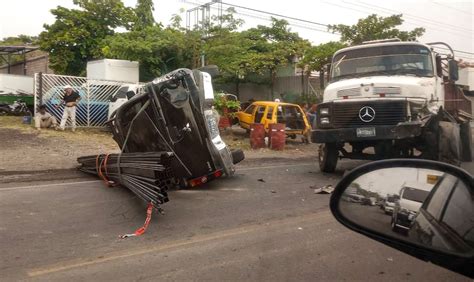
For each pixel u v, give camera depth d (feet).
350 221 8.12
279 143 53.72
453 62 34.63
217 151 28.66
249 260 15.87
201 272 14.69
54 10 83.46
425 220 7.59
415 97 30.73
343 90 32.17
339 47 78.38
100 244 17.60
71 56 84.12
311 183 31.48
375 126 30.42
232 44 70.08
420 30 79.92
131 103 28.40
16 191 26.89
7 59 117.50
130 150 29.07
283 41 90.79
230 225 20.51
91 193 26.50
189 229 19.81
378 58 34.53
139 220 21.21
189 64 71.92
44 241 17.84
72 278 14.14
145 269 14.96
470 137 39.34
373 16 80.79
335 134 31.32
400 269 14.98
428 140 30.86
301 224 20.71
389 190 7.95
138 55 69.97
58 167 35.01
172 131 27.68
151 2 87.86
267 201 25.52
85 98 60.29
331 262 15.67
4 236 18.34
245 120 65.36
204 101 28.17
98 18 85.66
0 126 55.93
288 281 13.94
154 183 21.76
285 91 90.89
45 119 55.77
